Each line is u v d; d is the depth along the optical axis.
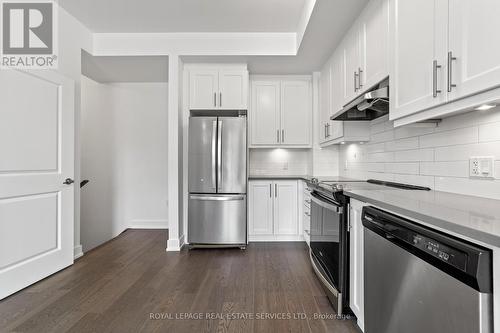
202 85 3.56
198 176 3.36
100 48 3.35
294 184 3.62
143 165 4.49
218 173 3.33
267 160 4.24
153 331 1.68
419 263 0.95
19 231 2.20
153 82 4.47
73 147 2.78
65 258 2.68
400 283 1.08
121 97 4.48
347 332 1.68
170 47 3.35
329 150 3.86
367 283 1.41
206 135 3.35
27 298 2.09
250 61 3.50
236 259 2.98
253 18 3.00
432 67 1.30
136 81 4.42
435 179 1.80
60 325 1.74
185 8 2.81
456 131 1.61
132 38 3.35
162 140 4.49
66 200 2.68
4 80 2.08
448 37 1.19
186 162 3.60
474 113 1.47
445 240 0.83
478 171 1.45
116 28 3.23
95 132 4.45
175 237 3.36
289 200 3.63
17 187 2.17
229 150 3.35
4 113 2.08
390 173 2.39
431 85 1.32
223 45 3.33
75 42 3.01
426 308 0.91
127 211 4.48
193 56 3.37
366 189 1.88
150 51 3.35
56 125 2.56
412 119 1.52
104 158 4.46
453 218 0.88
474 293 0.71
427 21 1.34
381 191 1.73
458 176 1.59
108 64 3.64
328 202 2.03
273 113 3.91
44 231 2.43
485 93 1.05
